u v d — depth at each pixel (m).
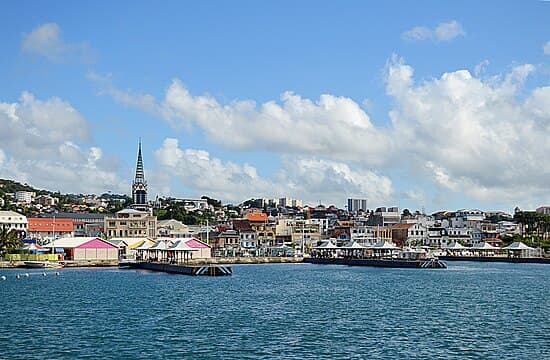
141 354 62.34
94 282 148.50
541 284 144.50
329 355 62.28
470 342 68.81
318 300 108.81
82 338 70.12
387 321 83.50
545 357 61.62
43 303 102.44
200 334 73.00
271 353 63.03
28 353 62.47
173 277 167.75
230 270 178.25
